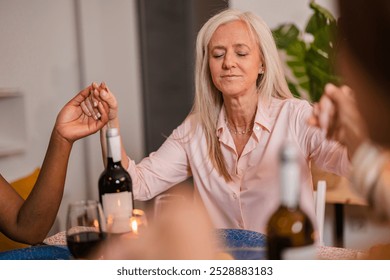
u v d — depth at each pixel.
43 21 3.12
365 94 0.45
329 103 0.78
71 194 3.29
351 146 0.55
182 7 3.41
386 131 0.46
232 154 1.66
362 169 0.52
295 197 0.64
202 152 1.71
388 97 0.44
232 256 0.86
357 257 0.80
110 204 1.05
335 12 0.46
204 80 1.70
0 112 2.97
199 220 0.84
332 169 1.49
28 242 1.29
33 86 3.06
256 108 1.66
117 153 1.10
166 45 3.46
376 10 0.43
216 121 1.71
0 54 2.88
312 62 2.82
